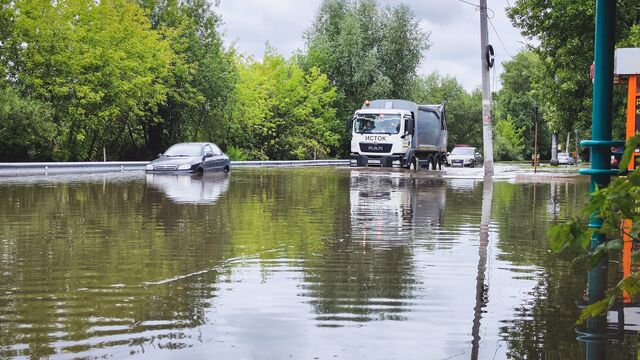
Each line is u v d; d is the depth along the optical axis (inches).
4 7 1366.9
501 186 754.2
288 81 2471.7
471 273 218.7
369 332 148.0
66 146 1596.9
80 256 250.8
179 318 160.1
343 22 2586.1
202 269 224.5
